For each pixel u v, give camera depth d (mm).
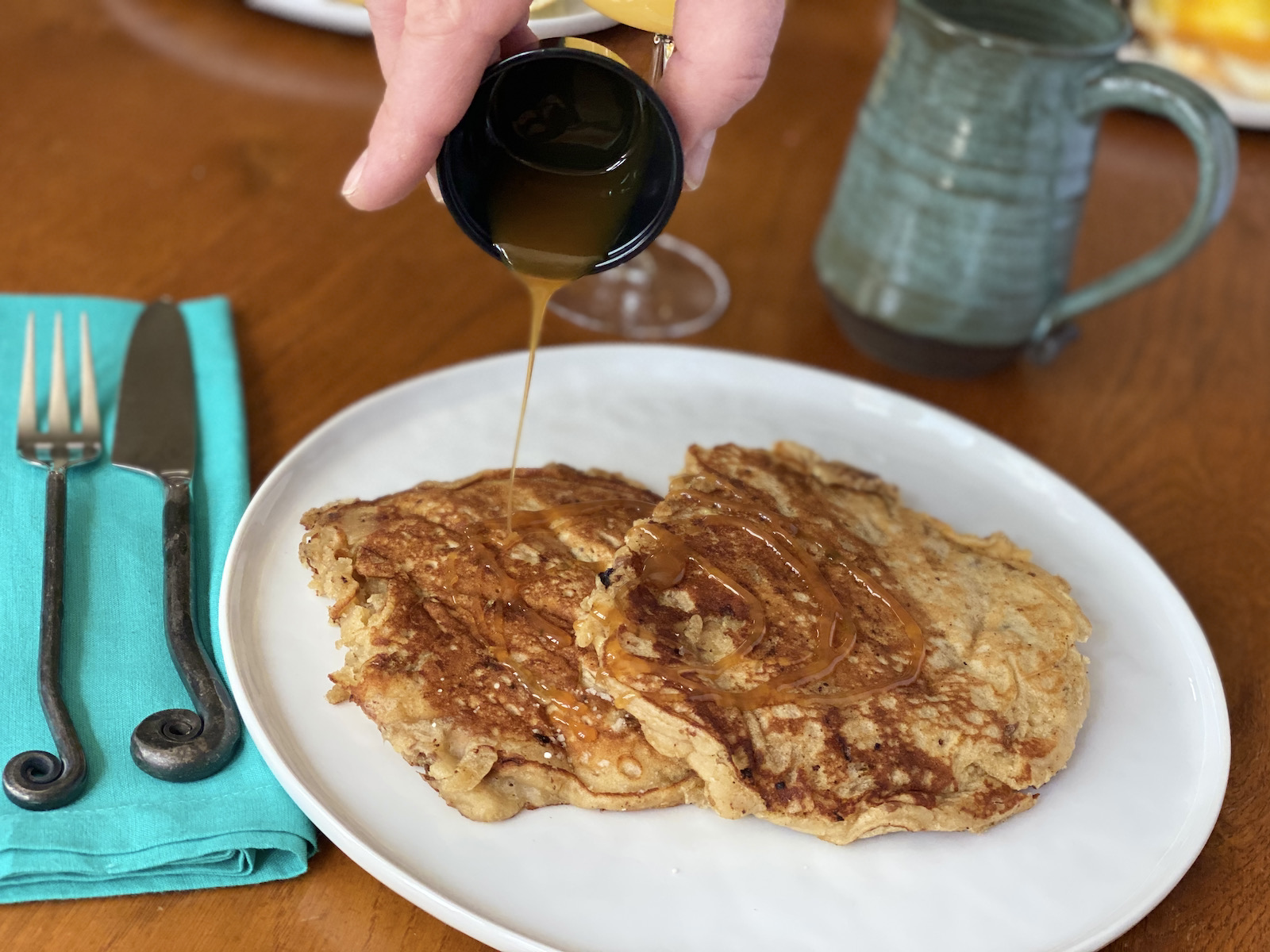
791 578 373
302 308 515
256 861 320
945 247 491
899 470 465
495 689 340
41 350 457
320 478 415
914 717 346
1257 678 420
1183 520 485
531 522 392
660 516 382
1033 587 396
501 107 327
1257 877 353
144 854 305
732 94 322
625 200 332
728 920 314
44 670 333
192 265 525
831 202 536
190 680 338
